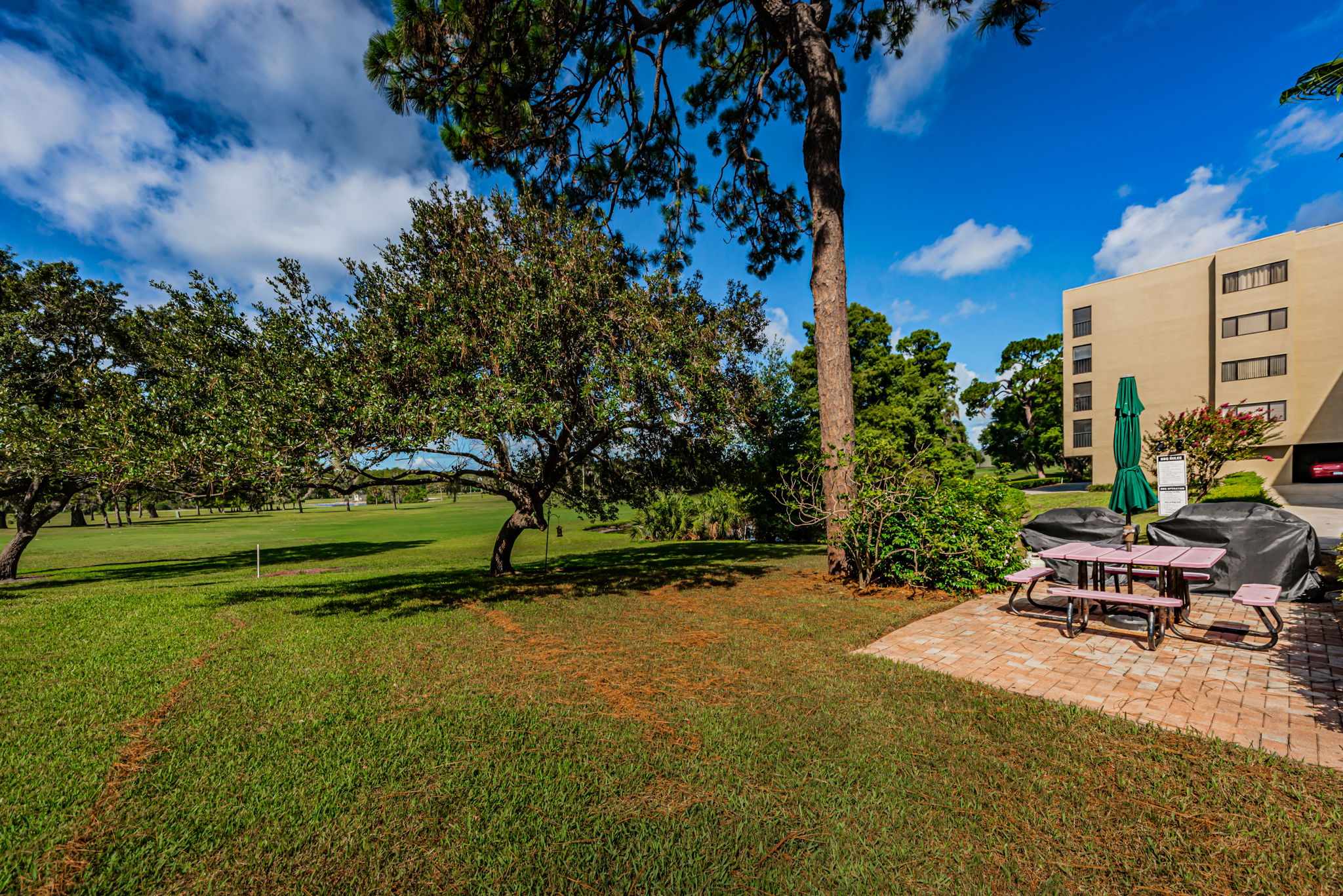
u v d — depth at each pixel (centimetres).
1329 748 307
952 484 849
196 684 462
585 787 292
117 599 895
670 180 1296
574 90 1025
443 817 267
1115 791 275
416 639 599
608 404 720
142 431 663
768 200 1355
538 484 1025
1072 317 3262
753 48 1220
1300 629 537
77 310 1510
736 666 483
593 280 786
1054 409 4356
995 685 421
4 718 394
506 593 867
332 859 238
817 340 961
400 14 764
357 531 3269
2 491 1511
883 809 267
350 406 645
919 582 808
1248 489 1636
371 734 359
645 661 503
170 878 227
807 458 1023
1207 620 582
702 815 265
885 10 1105
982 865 227
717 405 820
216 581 1293
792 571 1030
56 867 233
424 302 769
